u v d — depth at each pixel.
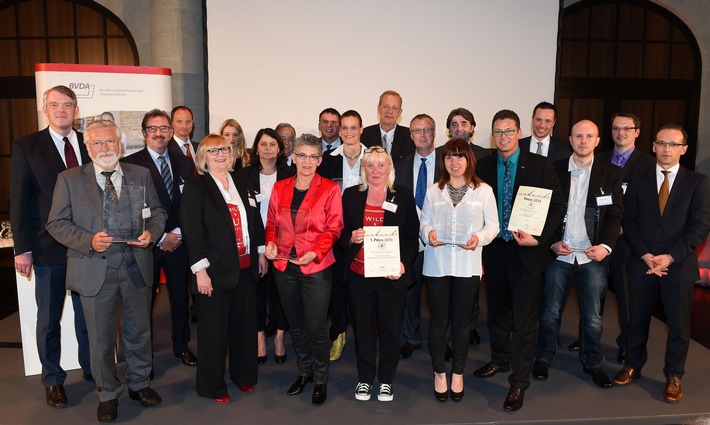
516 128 3.08
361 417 2.99
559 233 3.27
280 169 3.64
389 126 4.40
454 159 2.94
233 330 3.23
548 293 3.40
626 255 3.58
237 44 5.91
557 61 6.06
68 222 2.81
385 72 6.02
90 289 2.83
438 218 3.04
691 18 6.80
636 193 3.28
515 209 3.03
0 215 6.85
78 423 2.94
